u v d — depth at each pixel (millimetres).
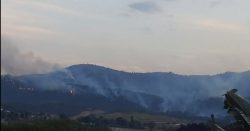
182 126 59312
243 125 14469
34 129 52625
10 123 35250
